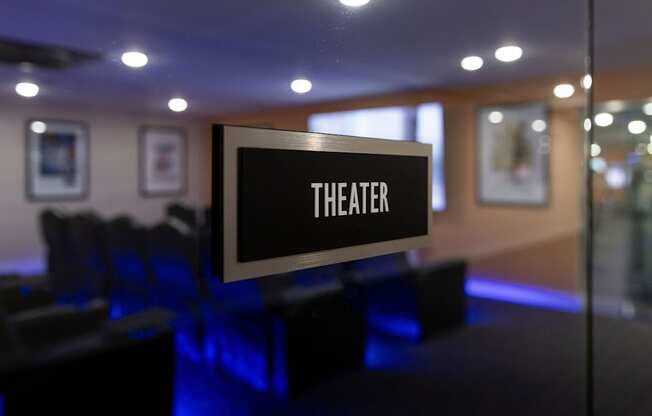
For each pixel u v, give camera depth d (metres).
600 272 3.31
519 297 2.95
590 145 3.07
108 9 0.85
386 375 1.78
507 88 2.31
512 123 2.71
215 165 0.62
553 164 3.06
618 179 3.29
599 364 2.28
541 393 1.95
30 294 1.14
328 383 1.62
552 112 2.80
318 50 0.92
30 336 1.05
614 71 2.36
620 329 2.85
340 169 0.74
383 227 0.81
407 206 0.85
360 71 0.99
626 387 2.07
